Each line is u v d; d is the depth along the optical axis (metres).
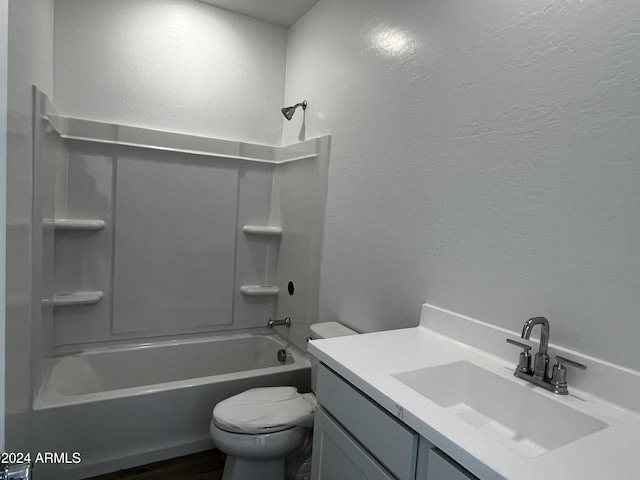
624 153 0.92
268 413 1.61
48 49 1.98
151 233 2.44
